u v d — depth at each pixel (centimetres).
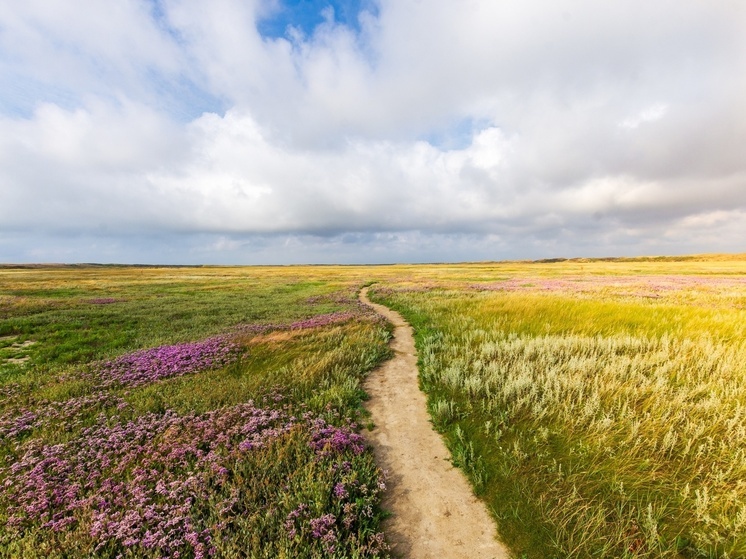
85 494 537
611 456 529
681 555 388
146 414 783
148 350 1328
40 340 1647
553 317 1471
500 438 629
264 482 523
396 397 870
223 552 404
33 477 559
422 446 652
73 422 763
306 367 1034
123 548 430
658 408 625
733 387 664
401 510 497
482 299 2275
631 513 427
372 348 1241
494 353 1038
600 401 669
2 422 757
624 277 4841
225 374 1041
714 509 423
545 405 696
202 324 1989
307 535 432
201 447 653
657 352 905
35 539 438
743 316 1344
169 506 490
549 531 434
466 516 480
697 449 521
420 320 1827
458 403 778
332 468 546
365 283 5356
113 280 6562
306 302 3006
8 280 6278
